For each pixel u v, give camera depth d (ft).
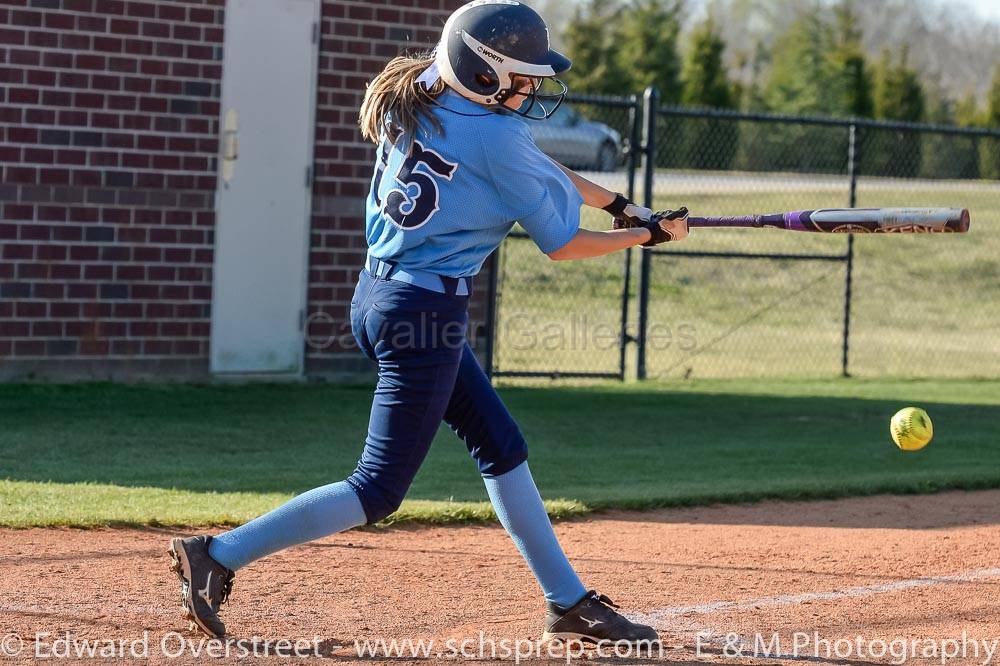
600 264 215.72
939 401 138.62
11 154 115.65
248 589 58.95
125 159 119.85
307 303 128.88
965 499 88.12
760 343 192.95
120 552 65.21
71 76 117.19
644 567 66.23
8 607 54.54
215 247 124.16
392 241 46.57
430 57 49.01
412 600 58.18
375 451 48.21
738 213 245.24
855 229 51.98
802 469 97.66
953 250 256.73
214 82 122.52
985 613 58.59
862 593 61.67
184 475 86.58
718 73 449.89
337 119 128.16
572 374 141.18
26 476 83.66
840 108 449.48
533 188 46.42
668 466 97.45
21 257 116.88
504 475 50.62
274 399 119.34
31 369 118.21
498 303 149.18
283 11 124.57
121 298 120.98
